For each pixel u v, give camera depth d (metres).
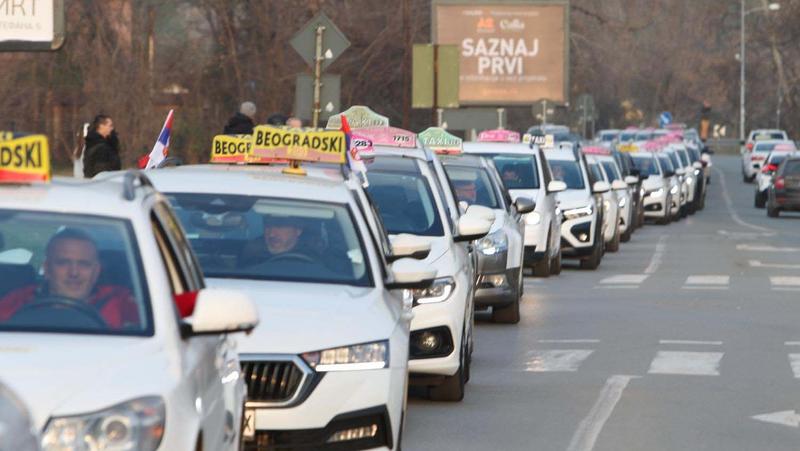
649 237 94.75
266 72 101.88
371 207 26.48
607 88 185.00
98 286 15.14
